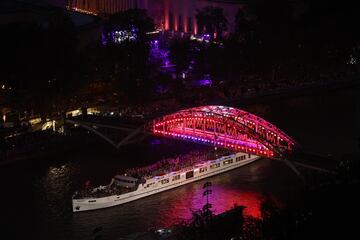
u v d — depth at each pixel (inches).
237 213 6692.9
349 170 5027.1
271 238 4685.0
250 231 4913.9
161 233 7249.0
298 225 4598.9
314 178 5546.3
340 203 4640.8
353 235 4382.4
